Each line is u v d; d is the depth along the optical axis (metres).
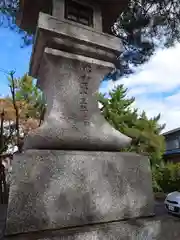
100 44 2.77
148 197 2.35
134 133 11.18
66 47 2.60
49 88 2.69
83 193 2.02
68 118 2.44
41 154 1.97
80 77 2.69
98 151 2.32
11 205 1.73
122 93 13.65
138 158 2.46
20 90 9.61
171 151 16.48
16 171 1.83
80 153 2.16
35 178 1.88
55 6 2.81
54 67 2.56
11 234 1.66
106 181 2.17
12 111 7.87
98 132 2.51
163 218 2.19
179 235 2.10
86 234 1.73
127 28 4.58
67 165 2.04
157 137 11.85
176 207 5.88
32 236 1.62
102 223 2.00
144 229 1.97
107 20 3.61
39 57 2.75
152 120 13.03
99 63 2.79
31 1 3.10
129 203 2.21
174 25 4.51
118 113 12.91
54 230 1.78
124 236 1.86
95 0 3.17
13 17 4.31
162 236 2.02
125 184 2.26
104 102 13.05
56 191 1.92
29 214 1.76
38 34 2.50
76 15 3.00
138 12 4.34
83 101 2.63
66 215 1.88
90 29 2.79
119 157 2.34
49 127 2.28
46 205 1.84
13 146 8.71
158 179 13.39
